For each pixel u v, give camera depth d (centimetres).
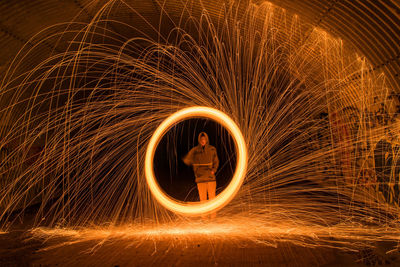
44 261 354
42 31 639
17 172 700
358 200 654
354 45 534
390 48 471
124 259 353
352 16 500
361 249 360
